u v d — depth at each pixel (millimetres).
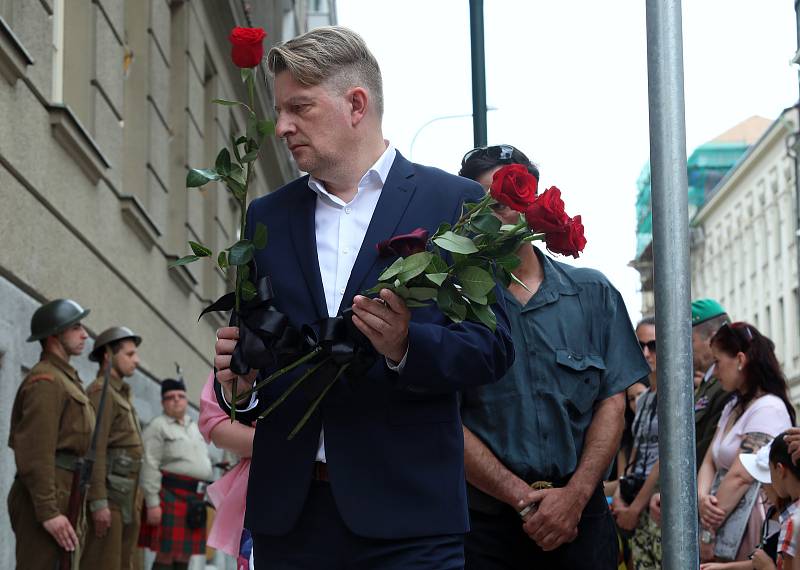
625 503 6648
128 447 8320
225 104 2914
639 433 6688
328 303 2895
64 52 10320
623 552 6922
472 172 4613
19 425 6848
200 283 17047
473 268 2688
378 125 3008
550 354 4211
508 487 4055
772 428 5688
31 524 6824
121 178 11703
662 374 2633
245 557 4289
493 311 2916
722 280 71062
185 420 10781
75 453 7137
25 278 8258
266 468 2881
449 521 2770
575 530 4078
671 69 2684
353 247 2932
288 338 2773
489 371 2787
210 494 4406
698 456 6375
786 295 57688
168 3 14328
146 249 12938
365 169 2969
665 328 2637
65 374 7184
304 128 2910
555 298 4285
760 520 5613
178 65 15250
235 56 2873
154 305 13336
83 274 10008
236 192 2914
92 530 7805
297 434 2846
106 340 8453
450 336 2711
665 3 2695
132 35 12711
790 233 56812
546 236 2758
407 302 2662
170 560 10578
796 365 55875
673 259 2645
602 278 4387
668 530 2604
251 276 2844
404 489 2768
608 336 4328
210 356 18609
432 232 2896
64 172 9367
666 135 2672
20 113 8148
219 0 17688
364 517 2746
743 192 65438
